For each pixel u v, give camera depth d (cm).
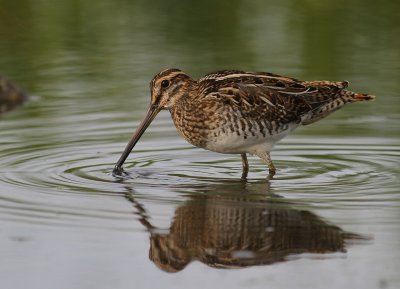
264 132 1377
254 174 1377
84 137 1562
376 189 1266
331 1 2400
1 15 2302
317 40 2125
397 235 1073
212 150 1409
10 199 1220
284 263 1012
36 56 2078
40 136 1564
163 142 1561
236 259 1027
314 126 1650
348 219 1130
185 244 1066
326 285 948
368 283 949
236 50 2059
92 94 1819
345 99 1413
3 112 1727
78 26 2255
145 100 1777
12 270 998
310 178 1340
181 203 1205
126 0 2462
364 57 2003
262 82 1395
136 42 2144
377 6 2358
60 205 1193
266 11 2356
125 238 1081
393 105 1733
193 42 2136
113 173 1360
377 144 1530
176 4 2419
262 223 1121
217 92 1374
